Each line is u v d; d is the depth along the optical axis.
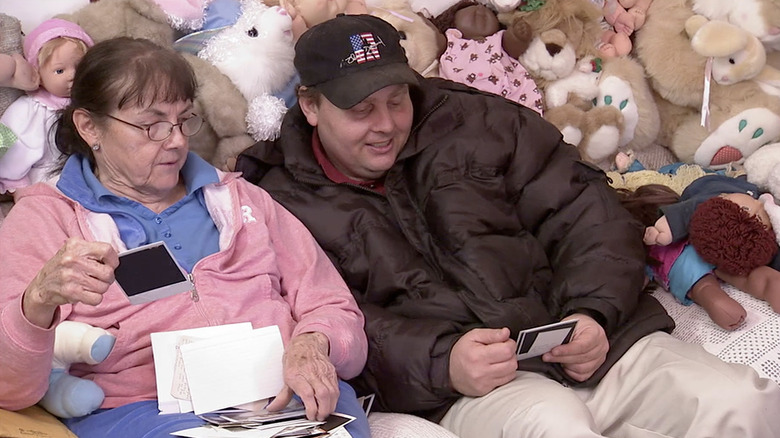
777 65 2.72
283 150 2.07
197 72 2.11
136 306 1.60
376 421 1.73
